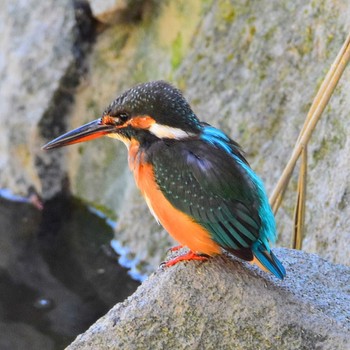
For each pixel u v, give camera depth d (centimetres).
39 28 1536
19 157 1560
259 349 714
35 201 1548
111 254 1407
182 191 733
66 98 1520
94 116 1509
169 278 747
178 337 729
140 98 761
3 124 1562
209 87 1294
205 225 730
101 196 1502
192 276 746
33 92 1530
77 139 817
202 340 725
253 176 741
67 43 1501
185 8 1366
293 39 1184
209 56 1308
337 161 1052
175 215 742
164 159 742
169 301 736
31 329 1256
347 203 1011
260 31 1237
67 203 1540
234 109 1250
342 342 699
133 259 1377
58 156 1544
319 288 758
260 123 1208
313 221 1067
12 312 1296
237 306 727
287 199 1126
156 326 731
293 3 1201
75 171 1534
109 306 1300
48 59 1519
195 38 1338
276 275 711
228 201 724
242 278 743
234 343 721
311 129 922
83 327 1259
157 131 758
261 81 1221
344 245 995
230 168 732
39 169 1538
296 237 966
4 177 1577
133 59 1452
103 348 732
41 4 1548
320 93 923
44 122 1523
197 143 749
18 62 1548
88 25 1494
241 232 721
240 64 1261
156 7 1412
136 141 773
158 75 1391
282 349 708
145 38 1433
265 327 716
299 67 1173
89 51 1502
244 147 1216
